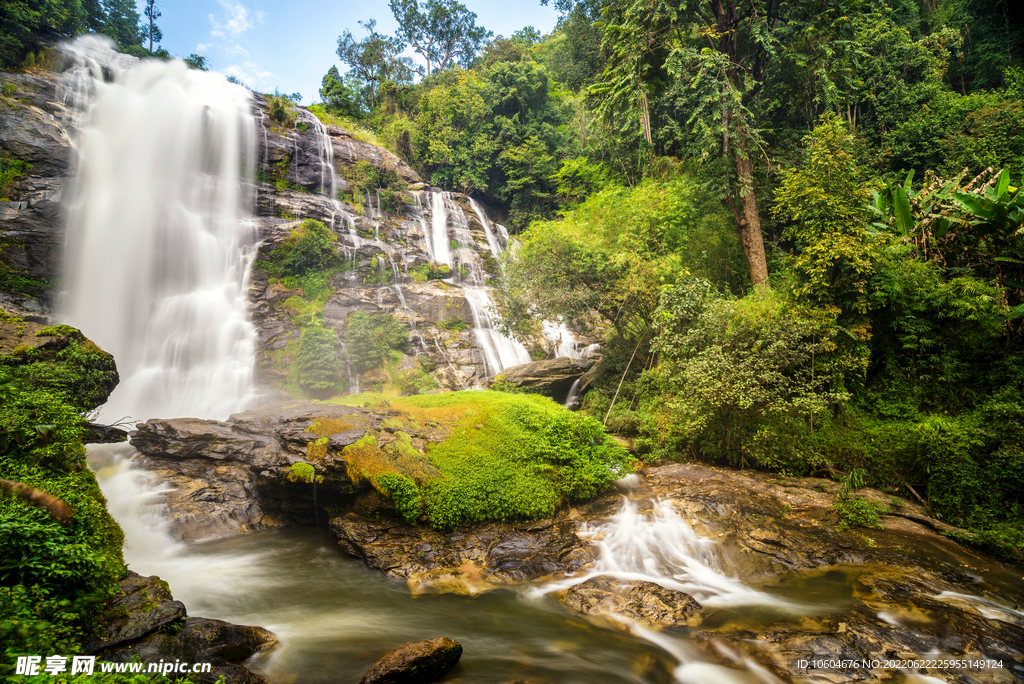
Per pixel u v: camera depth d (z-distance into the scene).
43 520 5.77
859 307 13.19
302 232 23.25
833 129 14.69
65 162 19.66
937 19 30.28
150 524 10.34
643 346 16.78
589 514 10.59
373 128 36.25
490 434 11.57
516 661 6.41
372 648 6.68
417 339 21.84
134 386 18.03
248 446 11.67
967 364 12.66
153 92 22.84
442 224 30.61
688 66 18.41
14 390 8.06
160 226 20.52
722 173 19.53
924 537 9.97
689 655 6.59
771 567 8.95
